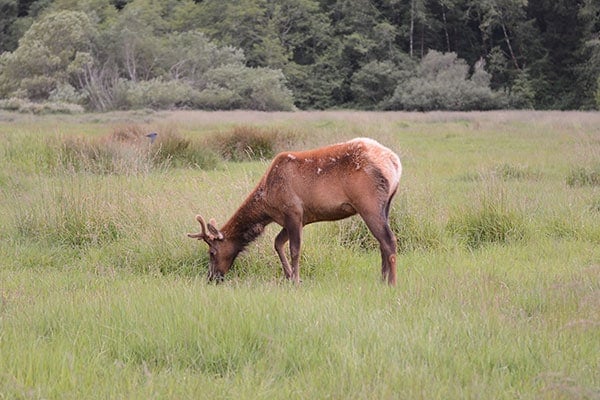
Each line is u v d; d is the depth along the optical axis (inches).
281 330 384.2
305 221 540.7
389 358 347.9
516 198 751.7
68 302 439.5
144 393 313.1
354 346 360.2
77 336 374.6
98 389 318.0
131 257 604.4
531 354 355.3
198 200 683.4
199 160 1155.9
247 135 1294.3
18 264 597.9
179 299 432.5
